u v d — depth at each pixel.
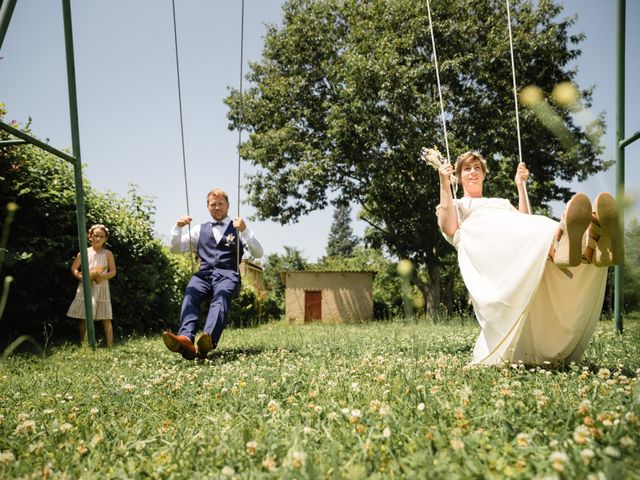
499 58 16.58
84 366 4.12
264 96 21.61
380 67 17.12
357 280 25.00
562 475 1.21
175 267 11.79
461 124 17.62
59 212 7.48
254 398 2.37
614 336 4.44
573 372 2.58
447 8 17.84
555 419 1.71
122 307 9.28
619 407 1.75
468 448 1.41
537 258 2.75
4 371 3.75
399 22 18.42
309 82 21.00
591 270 2.79
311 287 25.02
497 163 17.06
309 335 6.80
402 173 18.19
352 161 18.53
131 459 1.60
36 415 2.21
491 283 2.96
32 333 7.31
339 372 2.88
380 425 1.69
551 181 17.94
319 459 1.45
